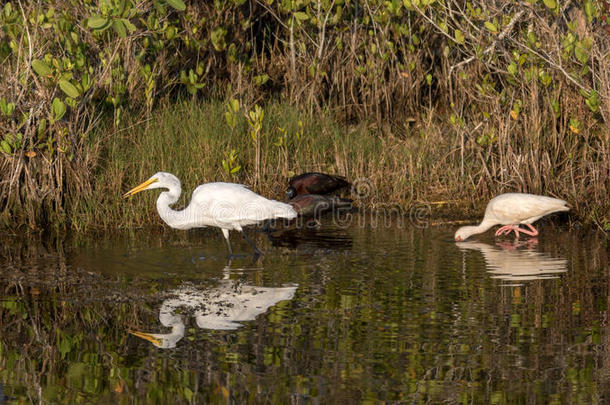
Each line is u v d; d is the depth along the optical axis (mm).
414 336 8023
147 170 15211
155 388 6746
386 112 19531
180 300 9453
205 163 15719
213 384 6824
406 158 16875
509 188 15508
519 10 15008
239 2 17469
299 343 7832
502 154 15562
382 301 9336
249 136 16938
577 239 13211
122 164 15086
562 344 7738
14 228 14023
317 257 11867
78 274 10773
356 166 16797
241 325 8422
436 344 7770
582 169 14766
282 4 17641
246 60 19812
